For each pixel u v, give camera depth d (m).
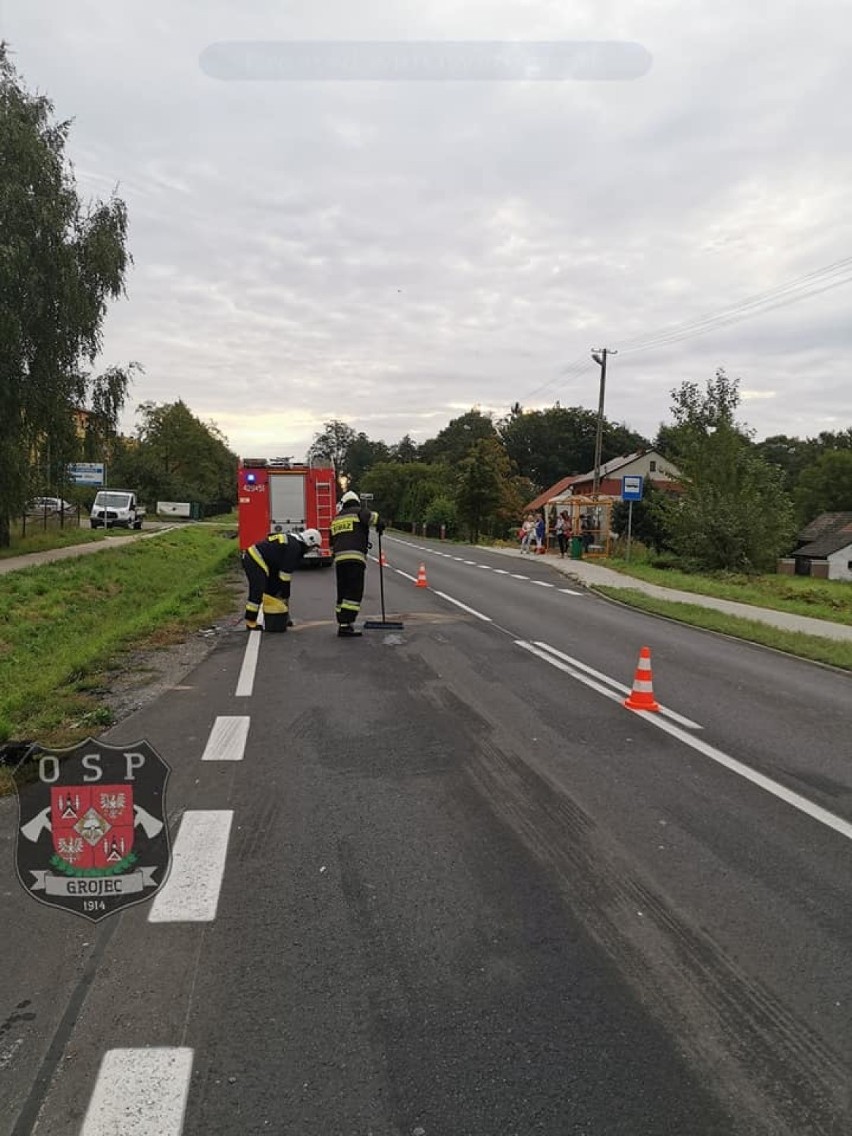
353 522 11.56
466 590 18.31
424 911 3.69
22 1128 2.37
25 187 22.03
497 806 5.00
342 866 4.12
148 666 9.21
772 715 7.57
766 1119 2.47
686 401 30.75
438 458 109.38
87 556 22.39
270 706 7.37
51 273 22.61
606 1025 2.90
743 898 3.89
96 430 26.11
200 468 83.50
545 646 11.08
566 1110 2.49
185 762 5.71
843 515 67.94
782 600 18.69
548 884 3.98
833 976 3.25
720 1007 3.03
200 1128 2.39
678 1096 2.56
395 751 6.07
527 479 87.69
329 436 152.62
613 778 5.59
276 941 3.41
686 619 14.12
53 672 8.55
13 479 22.48
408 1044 2.78
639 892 3.93
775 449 106.88
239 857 4.20
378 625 12.23
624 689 8.48
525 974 3.21
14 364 22.22
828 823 4.87
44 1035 2.79
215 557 25.98
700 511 27.70
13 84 23.20
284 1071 2.63
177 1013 2.92
